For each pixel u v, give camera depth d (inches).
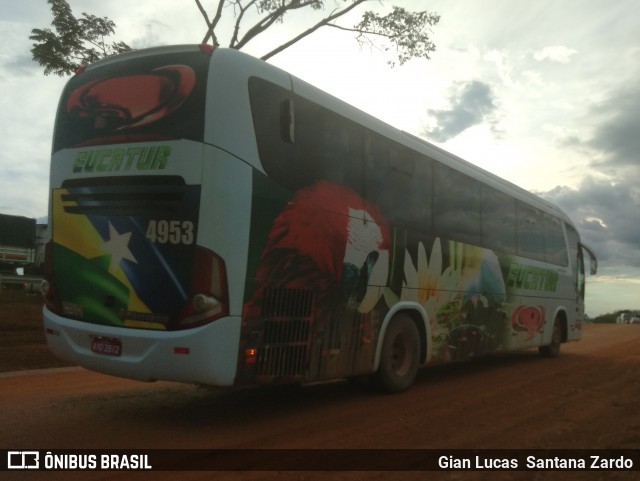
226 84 236.8
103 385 347.6
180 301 228.8
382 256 311.1
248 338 234.8
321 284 269.6
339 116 289.7
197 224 228.7
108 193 248.7
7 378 371.9
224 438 233.1
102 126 255.1
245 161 237.0
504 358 538.3
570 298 573.6
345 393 332.5
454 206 381.7
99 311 247.3
